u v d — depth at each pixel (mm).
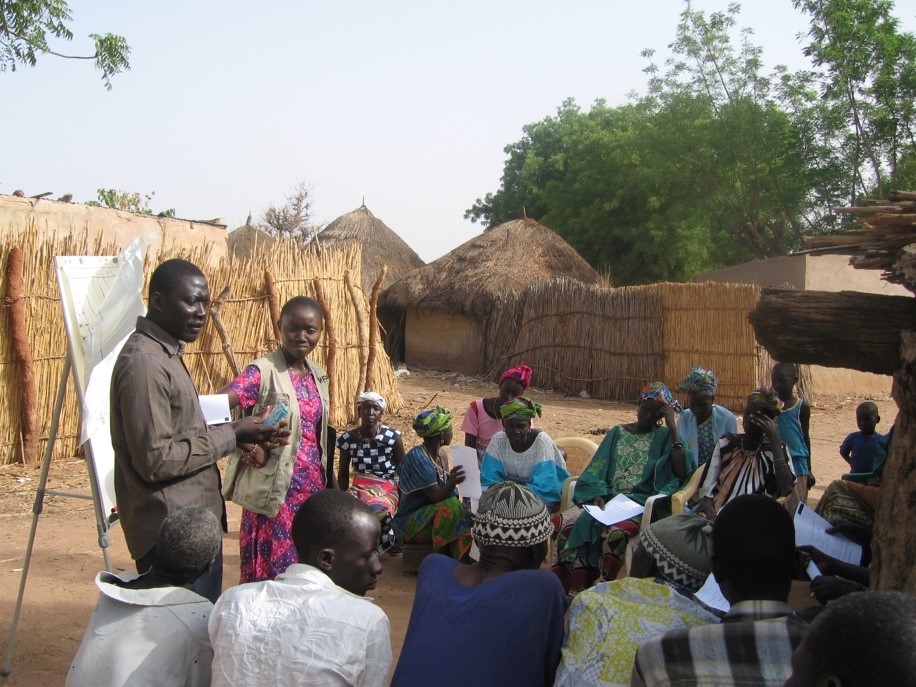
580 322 18000
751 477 4883
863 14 25922
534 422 14117
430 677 2762
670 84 30734
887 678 1423
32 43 14344
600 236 35156
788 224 31188
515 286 20641
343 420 12281
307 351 4520
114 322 4500
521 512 3033
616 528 5094
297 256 11688
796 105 28906
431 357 22891
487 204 46938
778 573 2420
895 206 2961
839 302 3035
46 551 6395
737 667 2248
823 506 4910
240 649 2533
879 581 2910
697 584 2963
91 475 4227
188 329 3621
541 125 44062
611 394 17328
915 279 2748
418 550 6074
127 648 2703
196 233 15695
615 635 2678
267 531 4340
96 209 13773
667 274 34375
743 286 15516
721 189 30688
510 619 2799
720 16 29859
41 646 4625
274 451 4246
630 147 32781
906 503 2838
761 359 15812
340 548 2814
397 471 6605
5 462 9219
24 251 9273
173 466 3424
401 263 26781
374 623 2607
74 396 9734
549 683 2855
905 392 2877
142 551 3543
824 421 14836
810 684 1534
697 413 5719
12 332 9062
